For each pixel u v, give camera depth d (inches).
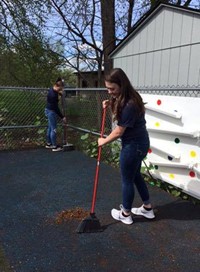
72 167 202.8
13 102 271.9
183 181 148.9
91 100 247.0
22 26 441.1
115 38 395.5
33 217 128.3
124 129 105.1
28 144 274.1
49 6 440.8
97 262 97.2
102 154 224.7
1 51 456.1
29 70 485.4
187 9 204.4
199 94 175.0
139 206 138.9
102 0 384.2
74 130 267.7
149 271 93.0
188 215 131.7
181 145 147.7
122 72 103.0
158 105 156.6
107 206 139.6
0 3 420.8
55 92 242.2
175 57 223.3
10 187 164.4
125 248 105.3
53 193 155.9
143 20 246.7
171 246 107.0
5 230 116.9
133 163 111.0
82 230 114.7
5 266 94.1
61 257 99.5
